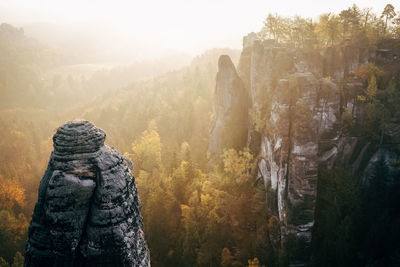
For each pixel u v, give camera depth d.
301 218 39.56
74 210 13.02
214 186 54.25
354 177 42.69
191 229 44.78
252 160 54.00
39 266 13.09
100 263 13.17
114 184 13.50
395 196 39.28
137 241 14.26
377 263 34.91
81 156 13.36
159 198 50.59
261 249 40.75
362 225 38.75
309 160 39.34
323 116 41.56
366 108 43.56
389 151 42.25
